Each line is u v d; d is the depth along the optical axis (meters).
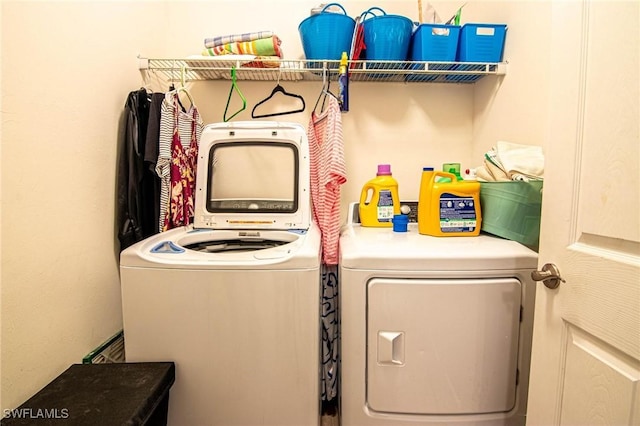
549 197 0.91
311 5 1.96
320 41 1.66
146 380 1.04
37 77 1.00
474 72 1.70
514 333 1.15
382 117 2.01
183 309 1.16
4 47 0.90
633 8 0.67
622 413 0.71
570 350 0.85
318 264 1.19
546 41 1.39
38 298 1.02
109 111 1.37
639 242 0.67
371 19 1.66
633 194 0.68
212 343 1.17
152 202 1.54
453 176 1.42
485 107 1.88
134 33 1.57
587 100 0.79
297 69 1.69
